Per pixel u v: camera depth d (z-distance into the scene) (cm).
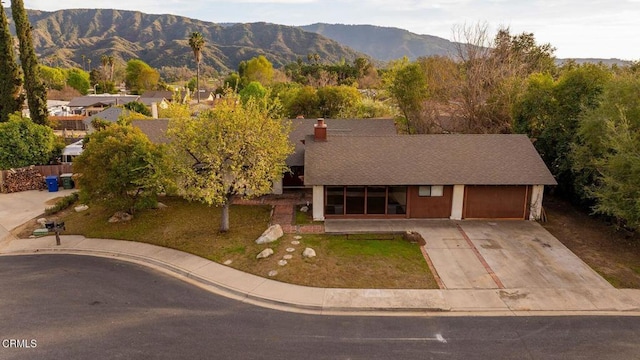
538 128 3058
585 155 2356
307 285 1723
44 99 4197
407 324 1458
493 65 4247
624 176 1952
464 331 1410
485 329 1421
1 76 4025
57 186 3275
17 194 3191
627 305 1568
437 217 2462
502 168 2431
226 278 1795
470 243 2119
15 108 4103
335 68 9806
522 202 2430
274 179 2305
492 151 2548
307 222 2406
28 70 4078
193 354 1276
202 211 2597
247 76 9888
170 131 2200
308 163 2478
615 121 2169
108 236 2284
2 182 3200
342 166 2456
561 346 1324
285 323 1463
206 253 2036
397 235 2216
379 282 1742
